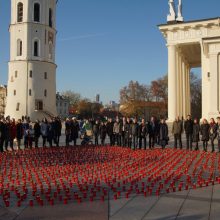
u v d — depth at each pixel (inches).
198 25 1758.1
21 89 3075.8
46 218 327.3
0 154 872.9
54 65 3272.6
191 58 2171.5
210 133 885.2
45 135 1040.2
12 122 975.0
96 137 1136.8
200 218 323.6
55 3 3344.0
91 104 5900.6
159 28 1830.7
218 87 1330.0
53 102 3245.6
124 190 452.4
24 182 515.8
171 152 877.8
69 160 767.7
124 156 824.3
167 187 467.2
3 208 363.6
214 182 499.2
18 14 3154.5
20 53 3137.3
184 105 1996.8
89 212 346.6
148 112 4136.3
